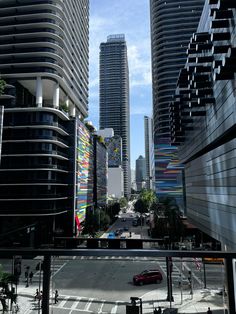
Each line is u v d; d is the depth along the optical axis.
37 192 56.81
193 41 40.88
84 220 73.38
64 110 70.38
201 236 56.78
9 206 56.81
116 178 177.00
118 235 71.75
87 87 99.81
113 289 27.78
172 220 57.47
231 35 29.53
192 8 114.44
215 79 30.78
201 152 53.62
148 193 109.69
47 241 57.38
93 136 97.75
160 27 116.19
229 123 32.34
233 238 32.56
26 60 62.19
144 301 25.09
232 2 26.23
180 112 63.03
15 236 49.62
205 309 22.89
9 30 63.47
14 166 58.00
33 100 73.69
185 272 31.36
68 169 67.06
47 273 11.41
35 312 22.22
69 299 25.58
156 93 116.50
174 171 98.94
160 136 108.31
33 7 62.75
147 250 10.93
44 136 58.66
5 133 59.25
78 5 84.25
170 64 112.88
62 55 66.88
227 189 34.44
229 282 10.98
